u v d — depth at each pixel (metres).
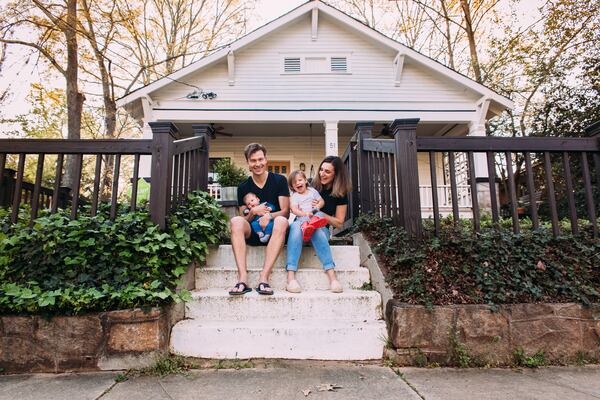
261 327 1.96
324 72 9.27
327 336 1.95
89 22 8.17
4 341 1.84
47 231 2.05
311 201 2.74
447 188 8.96
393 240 2.33
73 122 8.09
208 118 8.45
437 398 1.47
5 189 3.90
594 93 9.27
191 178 2.99
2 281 1.98
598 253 2.25
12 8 6.72
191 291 2.33
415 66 9.27
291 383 1.63
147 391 1.55
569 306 1.98
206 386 1.60
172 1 13.43
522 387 1.58
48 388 1.60
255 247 2.67
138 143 2.32
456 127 9.95
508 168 2.43
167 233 2.23
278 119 8.52
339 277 2.51
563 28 10.16
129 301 1.86
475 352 1.88
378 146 2.94
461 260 2.19
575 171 7.75
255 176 2.74
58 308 1.87
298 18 9.25
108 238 2.04
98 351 1.83
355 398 1.47
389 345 1.95
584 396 1.48
